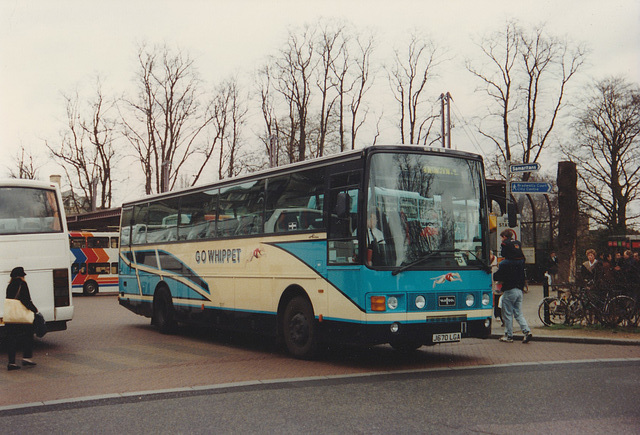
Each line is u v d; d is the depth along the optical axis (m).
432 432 5.91
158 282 15.92
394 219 9.70
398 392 7.85
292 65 44.28
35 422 6.62
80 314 22.02
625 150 39.38
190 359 11.10
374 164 9.73
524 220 32.56
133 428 6.29
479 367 9.80
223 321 13.18
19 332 10.27
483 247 10.41
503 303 13.11
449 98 37.12
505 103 40.62
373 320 9.31
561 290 15.25
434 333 9.73
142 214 17.16
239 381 8.80
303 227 10.88
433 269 9.81
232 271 12.90
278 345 13.09
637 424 6.10
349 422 6.35
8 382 9.11
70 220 44.75
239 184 12.95
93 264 36.00
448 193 10.25
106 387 8.51
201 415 6.78
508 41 40.34
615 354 10.99
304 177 11.02
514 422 6.23
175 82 47.03
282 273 11.32
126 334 15.50
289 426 6.23
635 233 34.00
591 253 16.69
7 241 12.34
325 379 8.86
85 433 6.14
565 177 30.08
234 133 48.50
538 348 11.98
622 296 13.88
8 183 12.54
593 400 7.20
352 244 9.67
